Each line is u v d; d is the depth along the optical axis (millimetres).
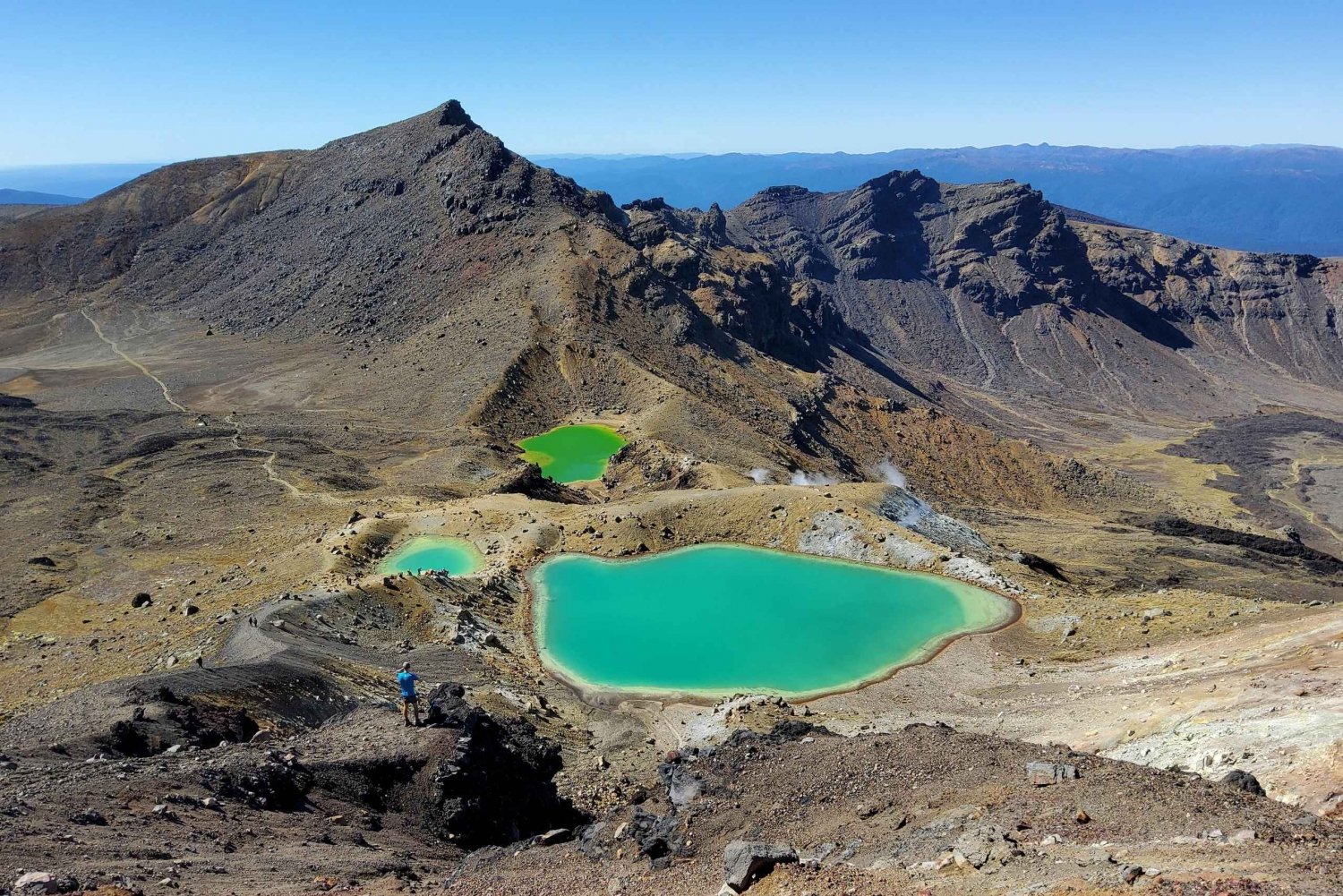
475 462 153625
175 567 103875
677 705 62906
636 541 90812
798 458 186125
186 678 48719
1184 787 25359
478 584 81438
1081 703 51531
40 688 67312
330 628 66188
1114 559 157250
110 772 33531
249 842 29750
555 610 78500
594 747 56219
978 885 20562
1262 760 32500
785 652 69688
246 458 155500
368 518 105812
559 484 134000
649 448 151500
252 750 38531
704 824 31859
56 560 110250
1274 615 58656
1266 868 18891
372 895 25875
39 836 25859
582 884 27500
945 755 31969
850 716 58531
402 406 196125
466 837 37906
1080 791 26047
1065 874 20125
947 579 80375
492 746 43344
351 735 42500
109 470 152750
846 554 86312
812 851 27547
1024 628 70562
